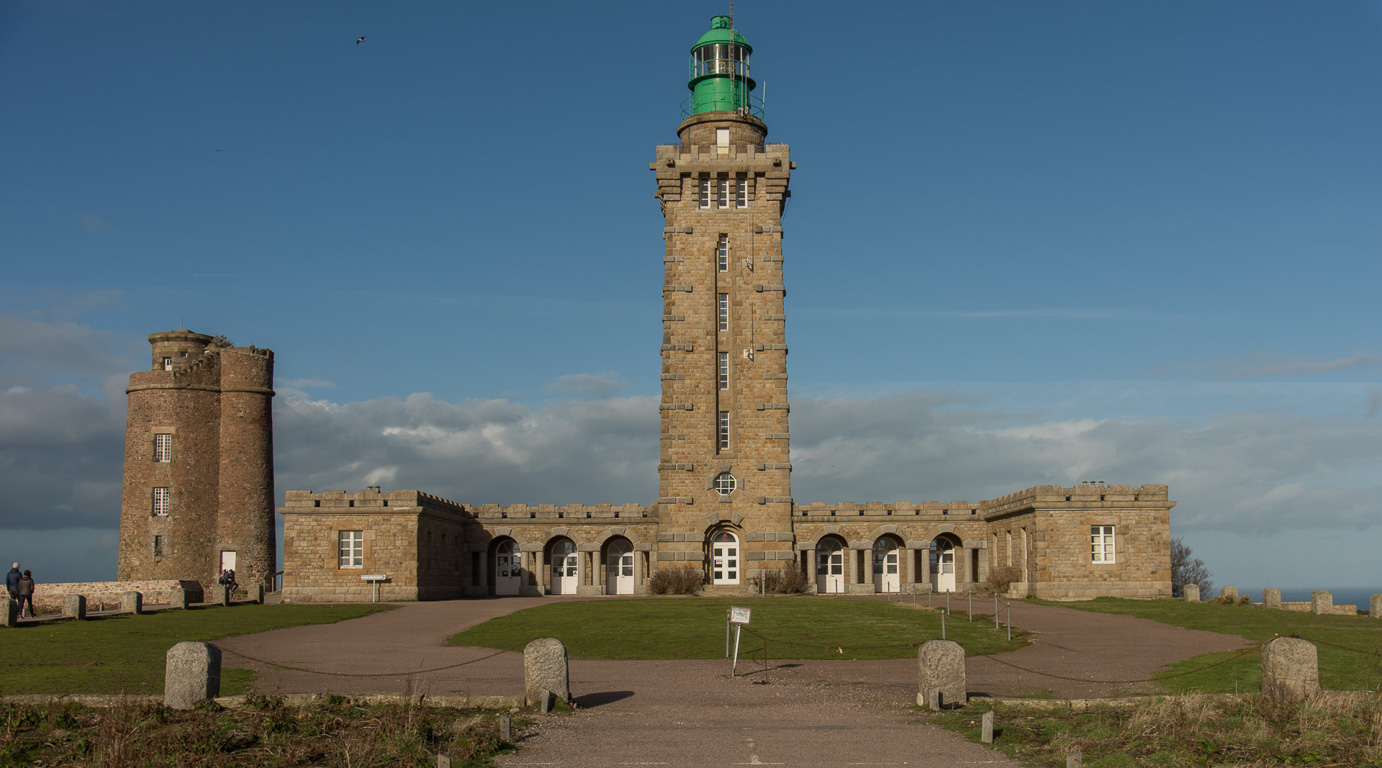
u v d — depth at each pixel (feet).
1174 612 142.72
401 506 191.52
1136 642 110.83
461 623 136.15
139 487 228.22
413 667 92.99
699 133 214.07
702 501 204.85
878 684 83.82
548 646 72.23
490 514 222.48
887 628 122.42
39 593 199.31
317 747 58.44
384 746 59.00
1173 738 60.54
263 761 56.65
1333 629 117.08
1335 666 86.63
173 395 230.89
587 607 154.71
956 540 219.61
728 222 211.82
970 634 117.60
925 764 56.54
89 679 82.33
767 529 204.33
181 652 68.33
